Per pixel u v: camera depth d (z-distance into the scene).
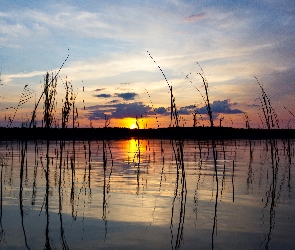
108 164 21.17
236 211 9.66
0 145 38.22
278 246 6.98
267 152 31.48
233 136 54.19
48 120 10.14
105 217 9.03
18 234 7.71
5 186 13.35
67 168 18.00
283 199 11.19
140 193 12.07
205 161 23.23
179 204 10.46
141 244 7.10
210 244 7.11
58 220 8.77
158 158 25.33
